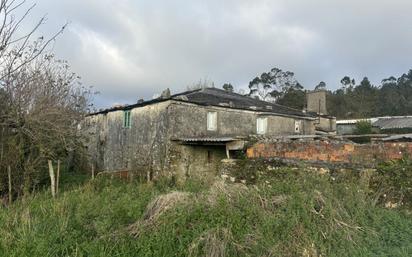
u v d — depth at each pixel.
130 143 16.31
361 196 6.15
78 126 14.29
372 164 7.14
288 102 42.34
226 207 4.96
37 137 8.82
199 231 4.53
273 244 4.49
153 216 4.97
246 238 4.52
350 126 31.56
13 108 8.41
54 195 8.16
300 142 8.09
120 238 4.62
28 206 6.41
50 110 8.88
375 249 4.80
